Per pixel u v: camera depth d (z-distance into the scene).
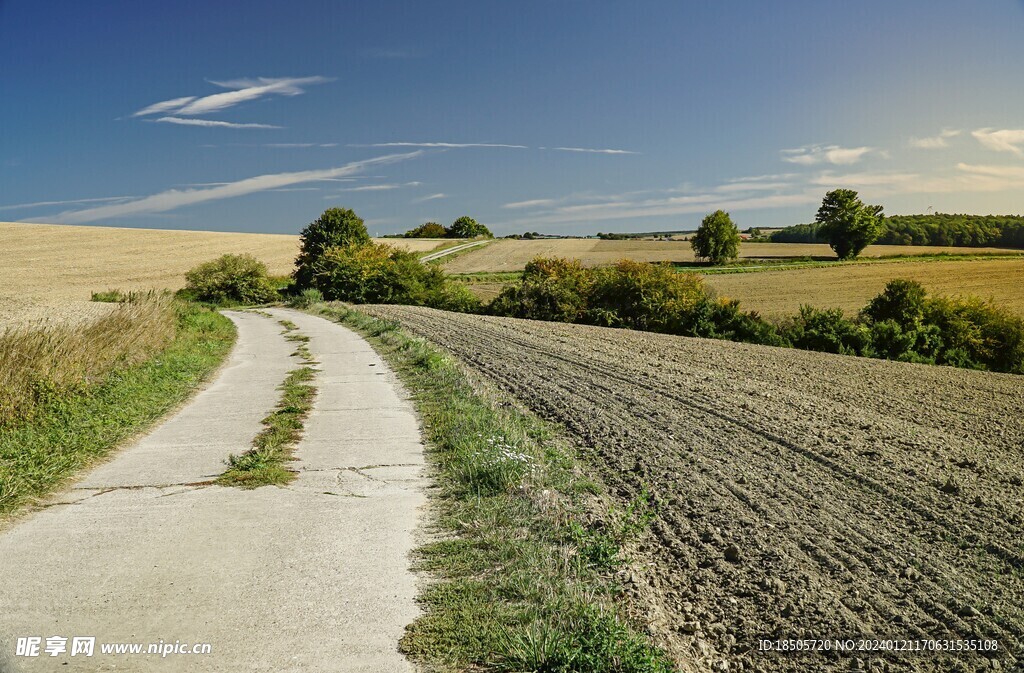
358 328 26.55
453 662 3.94
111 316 15.46
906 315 33.50
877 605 5.03
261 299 59.91
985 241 113.12
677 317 35.28
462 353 18.97
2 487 6.72
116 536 5.85
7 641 4.16
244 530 5.97
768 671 4.23
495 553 5.36
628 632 4.18
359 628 4.31
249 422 10.38
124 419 10.16
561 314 39.47
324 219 64.38
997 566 5.73
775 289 60.44
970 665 4.29
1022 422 12.72
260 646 4.11
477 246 110.75
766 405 12.80
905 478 8.16
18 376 9.80
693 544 6.00
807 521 6.67
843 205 90.19
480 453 7.53
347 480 7.41
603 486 7.48
